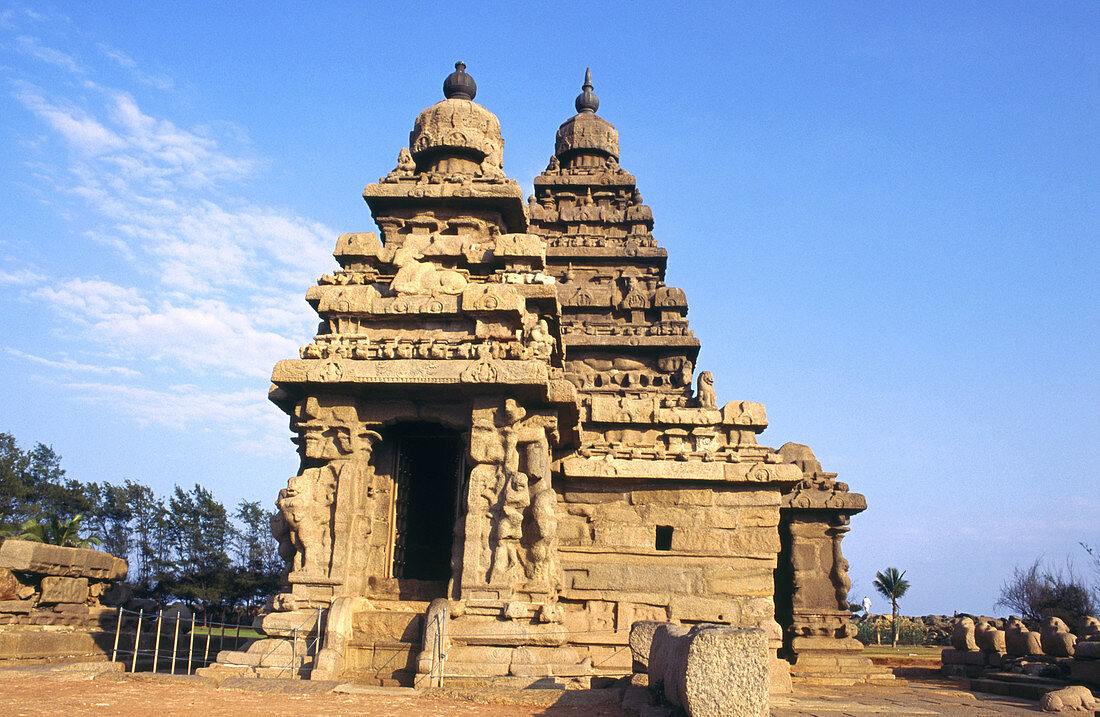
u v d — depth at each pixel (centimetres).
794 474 2006
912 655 3756
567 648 1570
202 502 5447
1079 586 4341
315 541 1661
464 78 2392
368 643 1538
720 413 2325
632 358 3206
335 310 1766
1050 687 1866
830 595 2495
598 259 3381
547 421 1711
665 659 1104
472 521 1630
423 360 1683
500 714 1169
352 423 1709
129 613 2336
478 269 1991
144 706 1104
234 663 1541
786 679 1731
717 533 2014
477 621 1555
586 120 3753
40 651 1828
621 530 2031
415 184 2155
